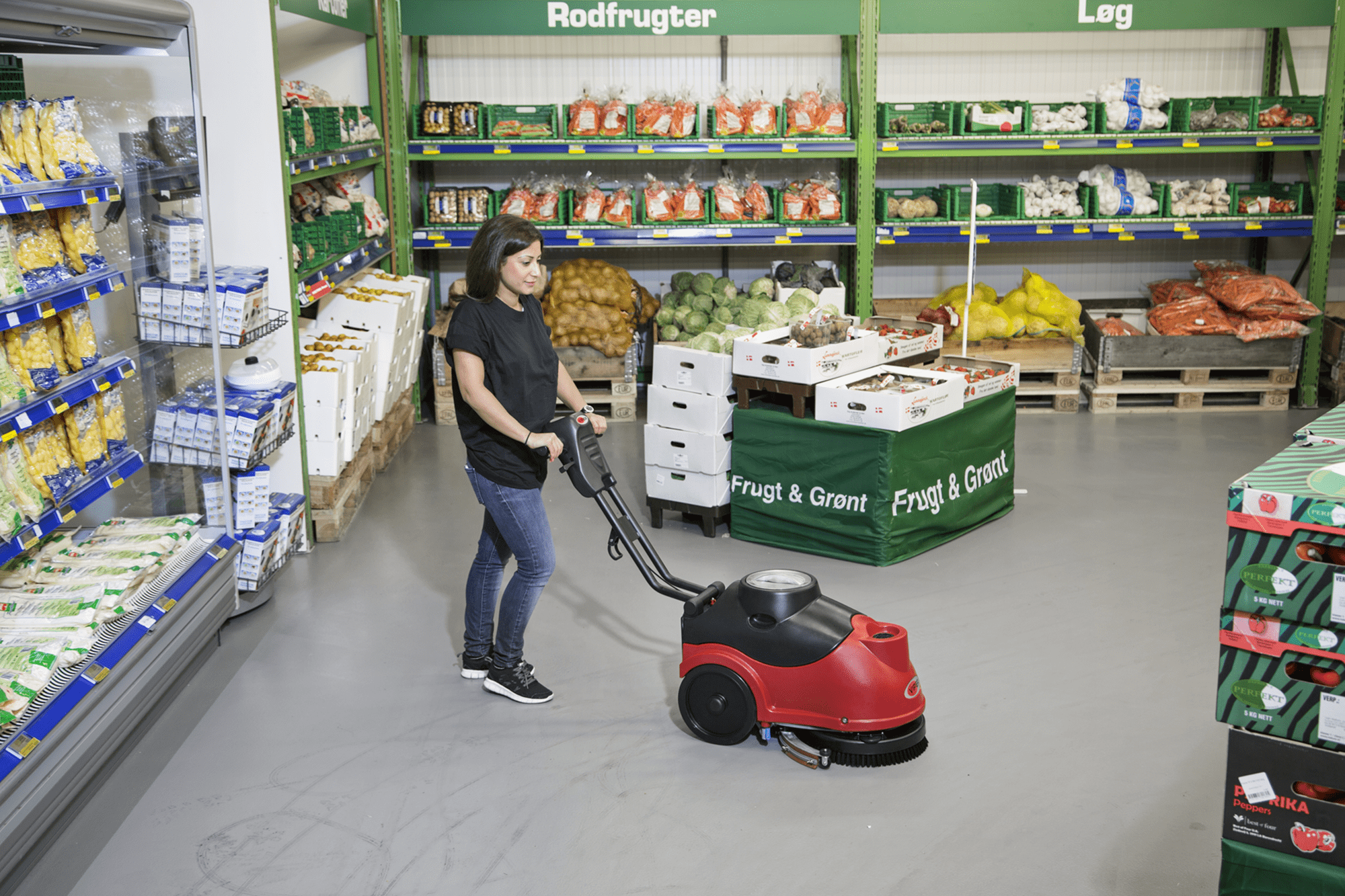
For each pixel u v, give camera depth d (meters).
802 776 2.89
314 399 4.57
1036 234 6.81
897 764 2.93
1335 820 1.71
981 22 6.51
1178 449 6.00
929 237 6.84
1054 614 3.90
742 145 6.73
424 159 6.84
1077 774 2.86
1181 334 6.69
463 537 4.79
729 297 7.04
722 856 2.54
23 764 2.32
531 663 3.52
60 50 3.17
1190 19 6.52
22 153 2.73
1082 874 2.45
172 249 3.49
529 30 6.51
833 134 6.82
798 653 2.89
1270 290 6.64
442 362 6.64
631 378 6.68
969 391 4.63
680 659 3.60
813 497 4.47
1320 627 1.68
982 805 2.73
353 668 3.55
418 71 7.46
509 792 2.82
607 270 6.98
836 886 2.42
